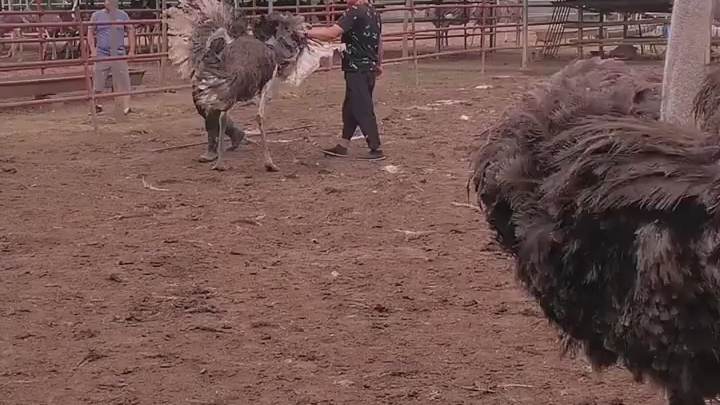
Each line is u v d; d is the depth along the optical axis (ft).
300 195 30.01
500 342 18.01
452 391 15.92
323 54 33.81
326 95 55.93
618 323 9.46
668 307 8.78
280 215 27.53
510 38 99.40
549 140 10.39
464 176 32.68
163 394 15.85
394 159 35.96
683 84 11.12
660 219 8.87
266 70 32.22
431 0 84.23
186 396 15.78
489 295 20.57
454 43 94.89
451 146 38.58
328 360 17.20
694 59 11.22
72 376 16.61
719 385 9.20
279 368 16.87
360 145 38.93
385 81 62.75
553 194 9.86
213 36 31.99
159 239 25.00
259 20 33.09
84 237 25.30
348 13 34.83
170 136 41.60
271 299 20.38
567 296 10.06
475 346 17.81
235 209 28.25
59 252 23.94
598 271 9.55
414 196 29.84
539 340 18.11
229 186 31.37
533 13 109.70
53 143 39.93
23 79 49.93
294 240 24.95
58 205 28.94
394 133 41.88
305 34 33.42
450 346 17.83
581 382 16.28
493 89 57.82
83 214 27.81
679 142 9.21
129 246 24.39
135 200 29.53
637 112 10.88
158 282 21.53
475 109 49.19
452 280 21.58
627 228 9.20
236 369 16.83
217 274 22.09
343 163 35.27
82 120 46.83
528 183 10.41
